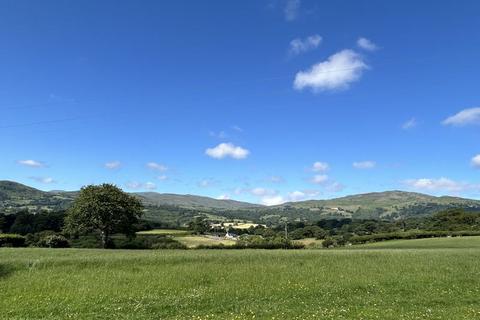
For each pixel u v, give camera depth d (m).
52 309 25.20
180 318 23.50
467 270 37.72
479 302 27.91
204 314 24.53
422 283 33.41
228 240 119.31
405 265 38.84
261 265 37.28
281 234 151.62
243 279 33.03
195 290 29.84
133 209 96.25
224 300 27.83
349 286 32.09
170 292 29.31
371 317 22.89
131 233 98.12
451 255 44.03
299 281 32.94
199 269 35.00
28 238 92.81
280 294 29.69
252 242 107.12
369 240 128.12
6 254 41.22
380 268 37.62
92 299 27.11
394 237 127.81
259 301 27.83
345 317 22.89
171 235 133.62
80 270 33.41
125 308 25.66
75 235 98.56
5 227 110.25
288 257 40.75
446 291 31.11
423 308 25.77
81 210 92.06
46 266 33.66
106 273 32.94
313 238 150.38
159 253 44.31
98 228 94.31
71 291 28.50
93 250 52.12
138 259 36.94
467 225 150.88
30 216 111.25
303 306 26.45
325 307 26.06
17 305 25.61
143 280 31.52
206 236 135.88
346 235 148.88
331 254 43.16
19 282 29.80
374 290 31.44
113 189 95.19
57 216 111.38
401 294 30.39
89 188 94.56
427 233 126.94
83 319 23.41
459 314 23.52
